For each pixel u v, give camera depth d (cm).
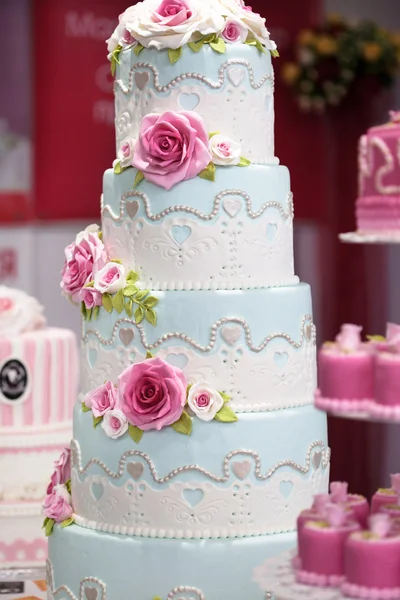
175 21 399
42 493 551
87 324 421
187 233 398
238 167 400
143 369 392
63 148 826
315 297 900
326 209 890
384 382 316
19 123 816
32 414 558
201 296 394
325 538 330
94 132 830
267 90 420
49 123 821
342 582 327
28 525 541
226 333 394
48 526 429
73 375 579
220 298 394
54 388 564
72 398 579
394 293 919
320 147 881
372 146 340
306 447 407
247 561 388
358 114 880
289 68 859
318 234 893
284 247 417
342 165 886
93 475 408
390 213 336
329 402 326
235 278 401
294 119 873
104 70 828
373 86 876
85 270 420
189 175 396
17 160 818
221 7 408
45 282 836
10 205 818
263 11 859
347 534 331
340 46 856
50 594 430
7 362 552
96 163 834
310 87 856
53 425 565
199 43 402
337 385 325
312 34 857
